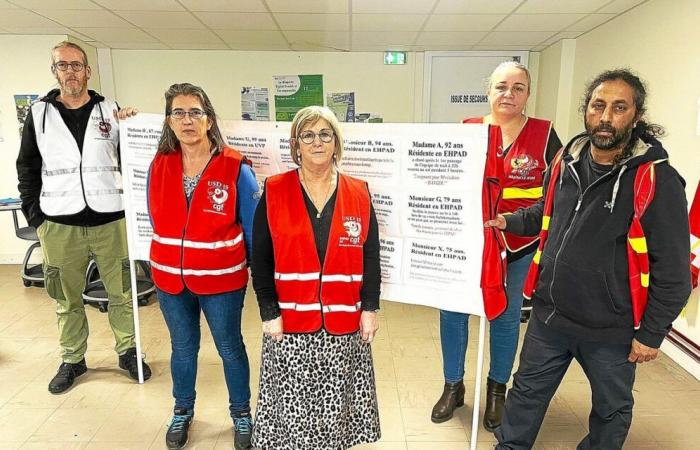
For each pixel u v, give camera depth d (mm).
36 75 4277
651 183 1351
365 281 1580
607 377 1537
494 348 2084
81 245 2375
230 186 1738
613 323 1469
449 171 1676
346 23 3777
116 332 2553
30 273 4102
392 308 3588
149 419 2172
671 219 1349
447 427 2129
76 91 2207
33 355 2781
